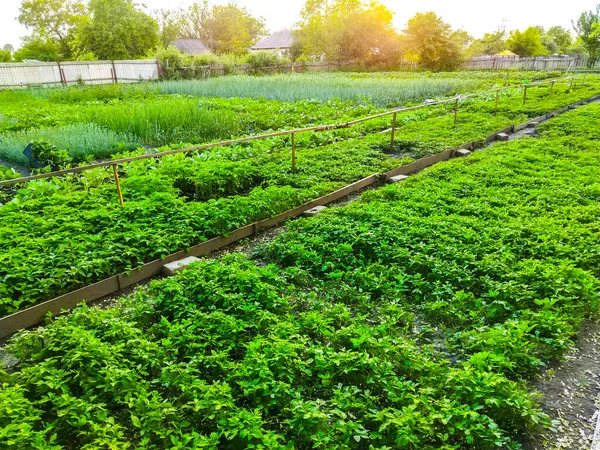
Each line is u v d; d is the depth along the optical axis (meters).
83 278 5.41
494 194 8.04
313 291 5.36
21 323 4.83
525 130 15.05
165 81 30.36
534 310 4.86
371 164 10.45
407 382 3.61
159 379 3.73
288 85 24.84
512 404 3.34
